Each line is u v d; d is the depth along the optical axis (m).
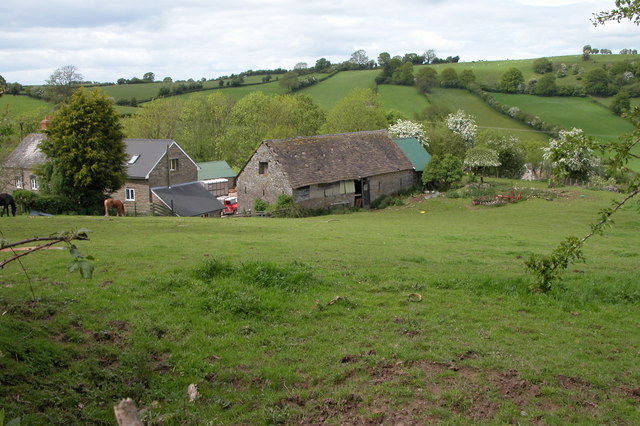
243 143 94.44
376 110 98.75
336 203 58.12
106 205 42.12
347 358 10.09
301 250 21.27
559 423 7.95
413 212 53.16
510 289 15.20
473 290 15.17
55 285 13.30
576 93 108.81
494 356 10.34
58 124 52.16
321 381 9.29
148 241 23.03
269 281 14.32
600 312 13.73
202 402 8.56
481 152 63.09
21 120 85.31
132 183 63.38
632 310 14.05
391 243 26.03
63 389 8.35
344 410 8.33
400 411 8.23
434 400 8.55
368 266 18.00
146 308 12.12
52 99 104.19
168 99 102.19
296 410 8.27
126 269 15.52
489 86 120.50
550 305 14.12
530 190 58.03
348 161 60.38
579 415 8.23
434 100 119.94
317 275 15.77
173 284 13.74
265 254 19.64
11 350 8.91
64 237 4.93
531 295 14.77
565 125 92.69
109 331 10.66
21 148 70.88
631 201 51.41
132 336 10.62
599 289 15.64
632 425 8.01
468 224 42.00
